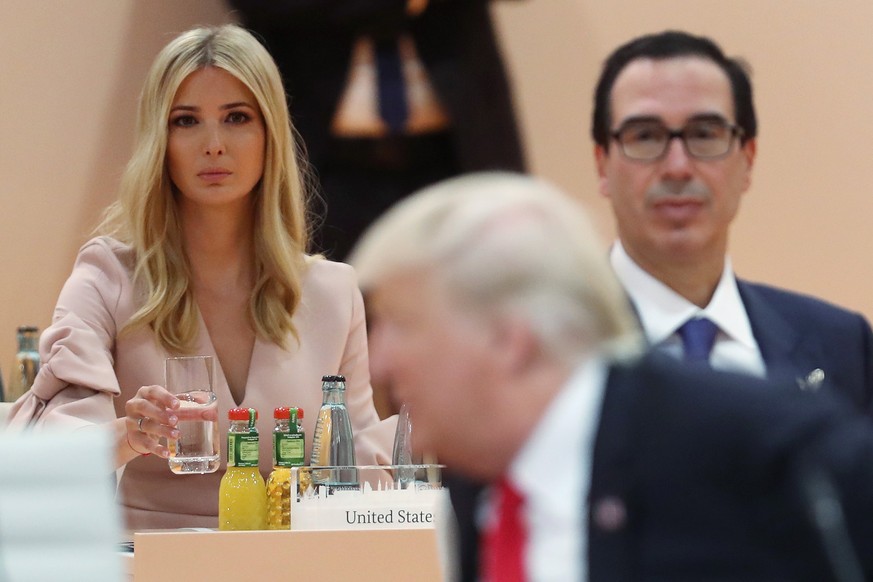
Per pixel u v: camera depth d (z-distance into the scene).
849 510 3.92
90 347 8.66
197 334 9.01
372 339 4.38
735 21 14.23
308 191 12.94
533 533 4.26
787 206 14.23
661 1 14.08
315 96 13.16
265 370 9.02
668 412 4.14
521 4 13.73
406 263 4.29
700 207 7.64
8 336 13.03
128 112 13.36
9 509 3.62
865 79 14.32
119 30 13.34
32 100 13.19
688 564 3.97
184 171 8.96
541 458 4.25
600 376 4.29
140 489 8.76
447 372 4.25
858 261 14.27
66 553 3.62
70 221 13.23
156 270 9.00
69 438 3.70
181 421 7.26
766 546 3.96
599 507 4.09
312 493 6.84
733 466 4.03
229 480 7.23
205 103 8.98
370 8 13.20
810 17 14.28
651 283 7.76
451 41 13.43
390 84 13.24
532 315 4.22
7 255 13.08
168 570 6.56
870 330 7.93
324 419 7.82
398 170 13.24
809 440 4.03
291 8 13.12
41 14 13.21
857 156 14.30
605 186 8.07
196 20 13.29
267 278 9.22
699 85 7.71
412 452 7.92
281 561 6.61
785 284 14.24
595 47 13.93
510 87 13.62
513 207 4.32
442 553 6.70
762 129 14.26
